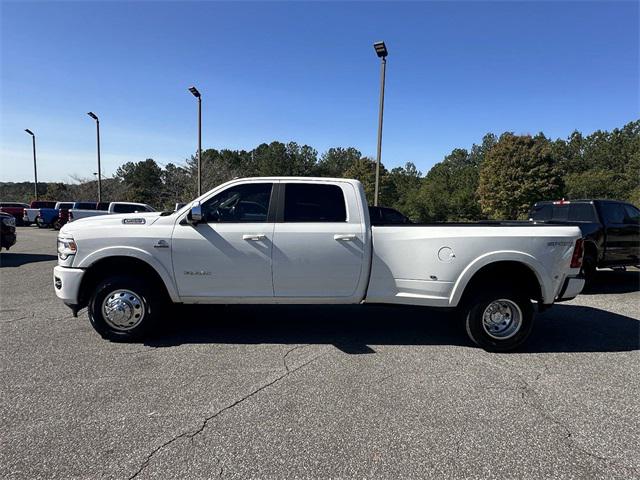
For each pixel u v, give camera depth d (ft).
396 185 228.84
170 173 130.62
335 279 15.80
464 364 14.42
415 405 11.37
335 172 250.16
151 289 15.87
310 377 13.10
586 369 14.11
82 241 15.39
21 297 23.53
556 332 18.35
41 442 9.36
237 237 15.49
